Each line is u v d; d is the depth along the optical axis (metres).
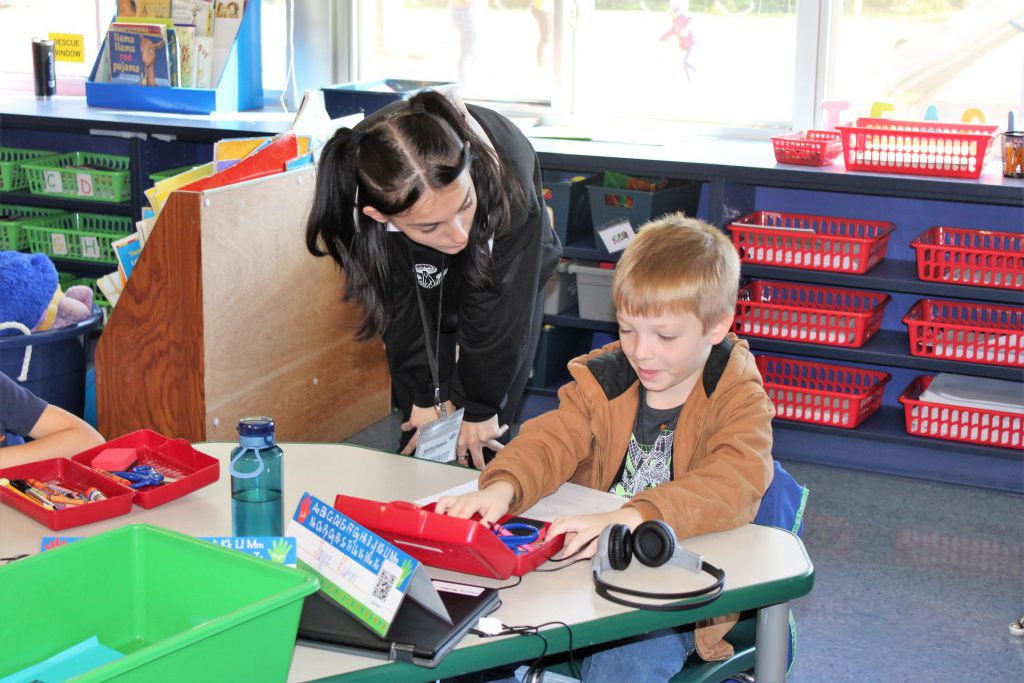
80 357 2.88
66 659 1.03
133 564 1.10
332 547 1.14
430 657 1.06
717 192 3.00
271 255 2.73
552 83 3.70
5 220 4.01
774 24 3.39
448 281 1.93
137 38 3.82
